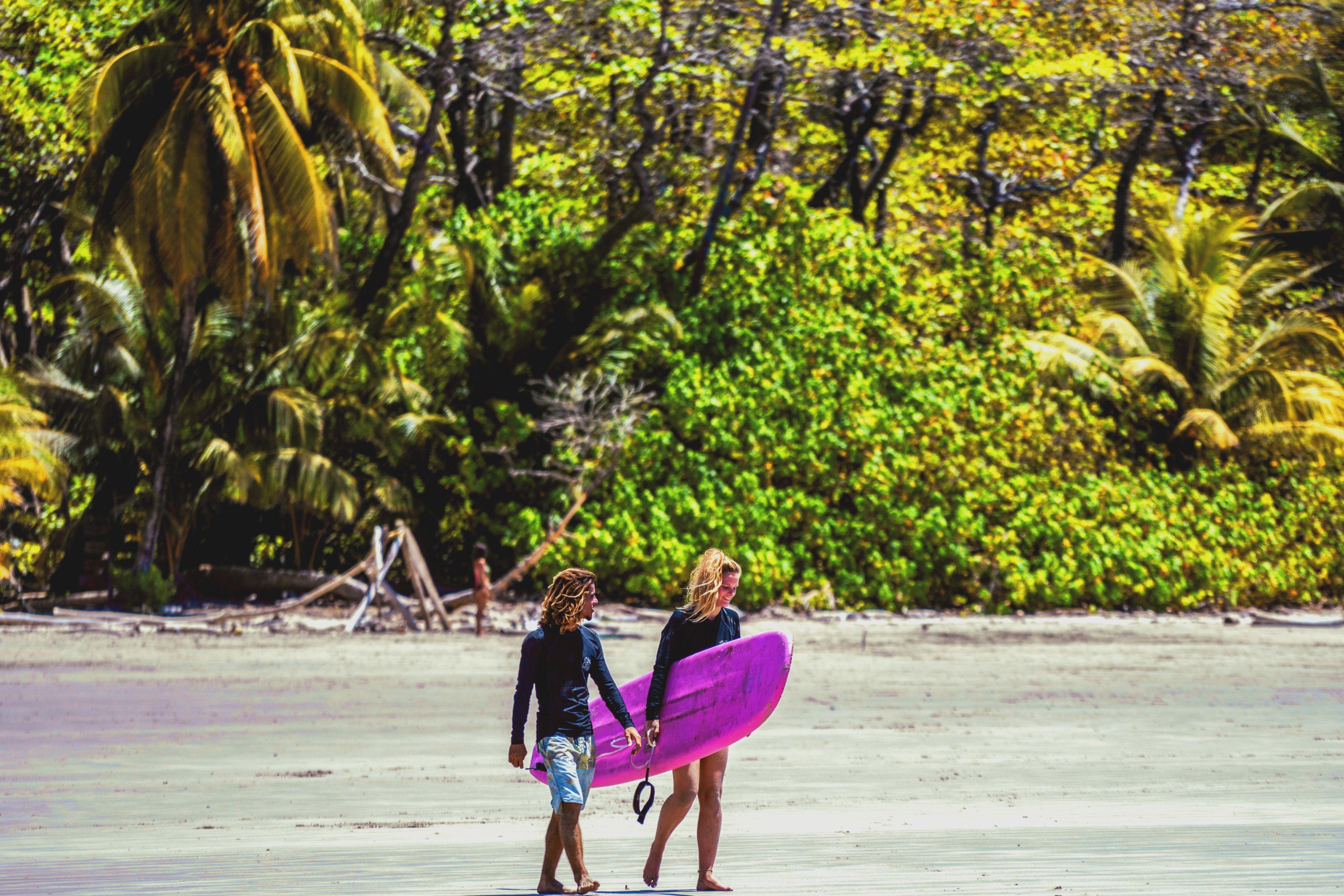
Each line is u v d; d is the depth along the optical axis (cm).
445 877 2270
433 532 11519
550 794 3334
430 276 11350
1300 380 12019
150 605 9938
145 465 10856
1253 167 15275
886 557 10906
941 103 13312
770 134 12488
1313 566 11662
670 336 11162
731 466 10788
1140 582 11044
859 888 2111
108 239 10106
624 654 7456
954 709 5203
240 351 11012
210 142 9600
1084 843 2564
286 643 8262
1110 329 11950
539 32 11812
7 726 4572
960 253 12075
